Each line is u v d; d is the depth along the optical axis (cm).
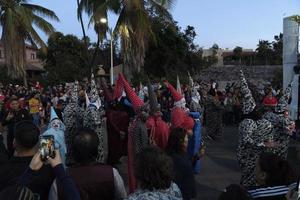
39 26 3569
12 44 3284
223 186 871
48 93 2488
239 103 2078
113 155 1000
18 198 222
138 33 2503
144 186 310
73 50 5797
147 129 729
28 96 1962
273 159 367
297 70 1413
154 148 317
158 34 4206
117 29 2578
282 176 363
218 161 1133
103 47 5966
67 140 796
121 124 980
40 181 351
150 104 755
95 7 2889
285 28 1452
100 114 816
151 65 4428
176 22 4406
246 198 267
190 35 5309
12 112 955
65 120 807
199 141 796
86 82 1560
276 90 2398
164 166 307
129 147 744
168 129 739
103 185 351
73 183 309
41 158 309
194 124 791
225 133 1775
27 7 3575
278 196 351
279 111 626
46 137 318
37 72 6306
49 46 5828
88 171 354
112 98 1031
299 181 327
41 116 1756
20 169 366
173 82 3086
